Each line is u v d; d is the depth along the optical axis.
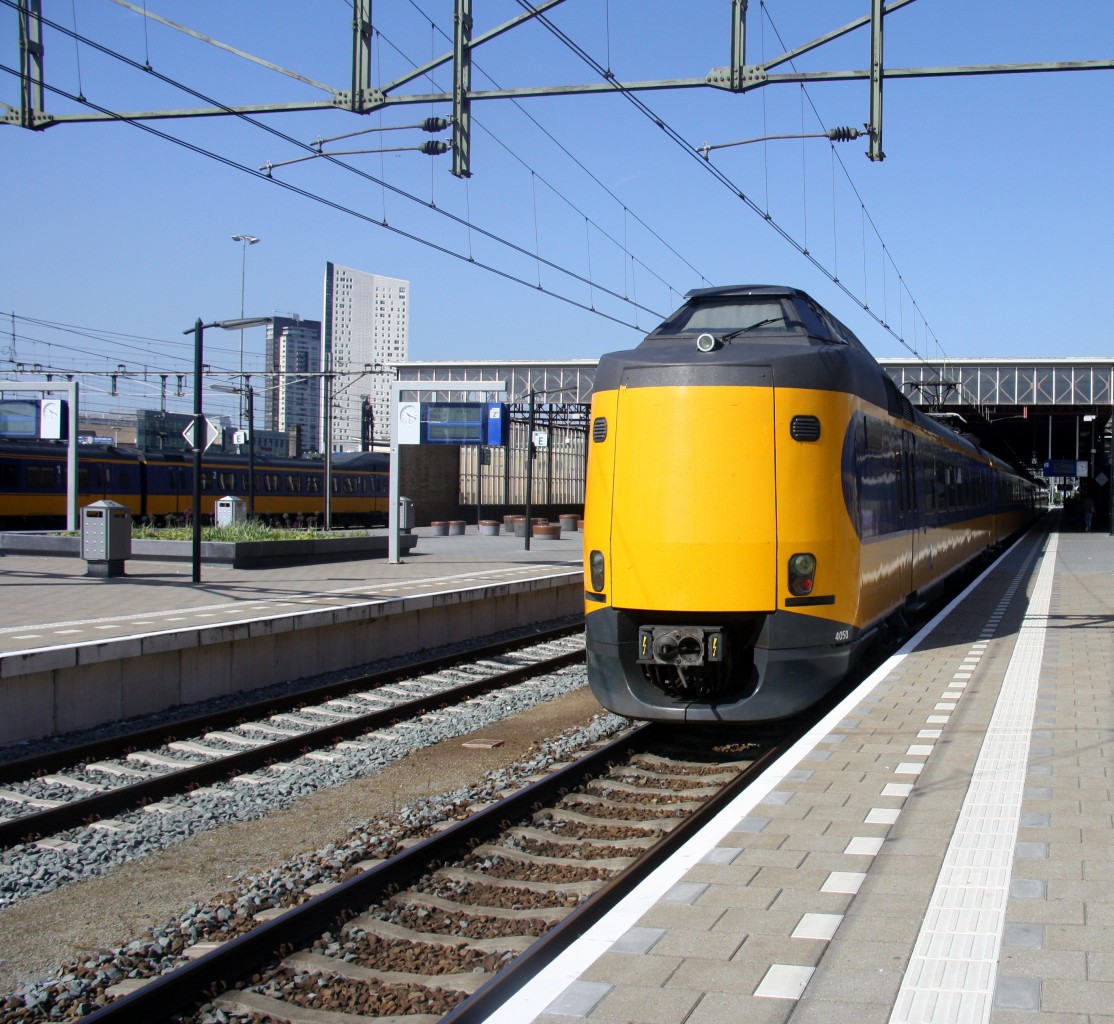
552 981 4.14
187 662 12.41
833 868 5.36
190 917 6.04
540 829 7.74
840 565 9.77
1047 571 25.75
